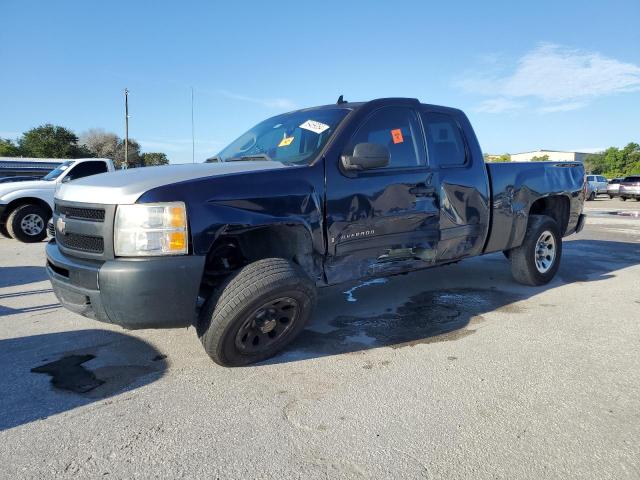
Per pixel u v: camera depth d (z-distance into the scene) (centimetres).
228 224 289
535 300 482
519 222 496
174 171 312
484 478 205
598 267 663
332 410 261
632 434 238
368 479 204
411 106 412
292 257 337
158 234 275
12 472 210
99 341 369
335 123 370
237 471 210
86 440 234
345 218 347
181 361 329
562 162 570
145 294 271
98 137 6219
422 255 408
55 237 335
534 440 232
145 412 261
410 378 300
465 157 446
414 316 429
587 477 206
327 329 393
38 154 5612
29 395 282
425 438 234
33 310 461
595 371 311
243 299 288
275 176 316
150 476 207
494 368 315
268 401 272
